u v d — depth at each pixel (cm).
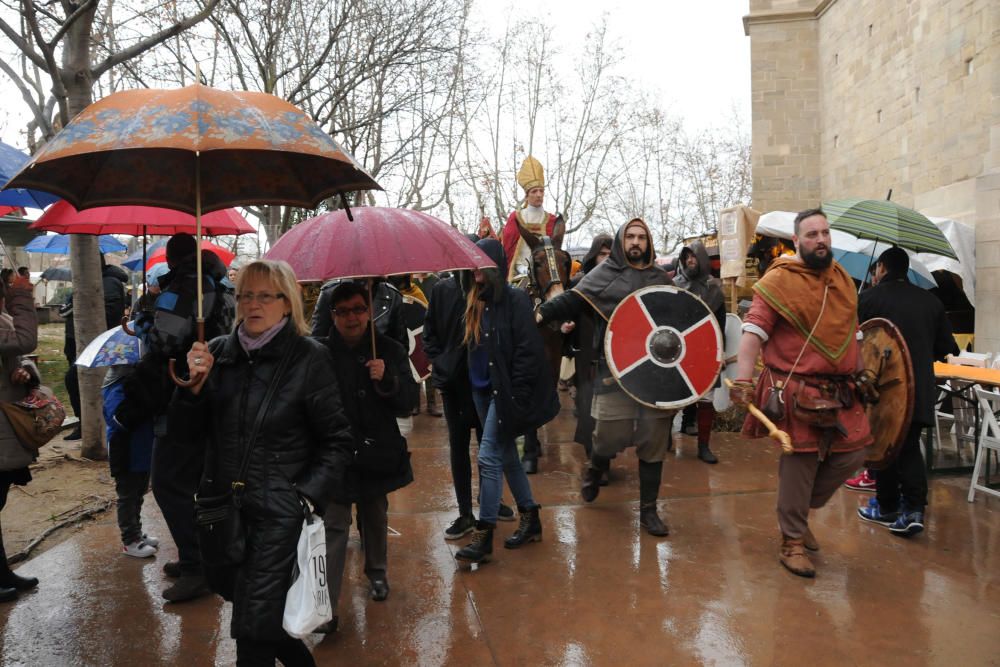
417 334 614
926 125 1292
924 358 455
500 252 425
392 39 1361
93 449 642
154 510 525
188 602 375
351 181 290
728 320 640
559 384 1069
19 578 388
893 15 1417
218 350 276
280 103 251
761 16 1797
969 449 684
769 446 689
